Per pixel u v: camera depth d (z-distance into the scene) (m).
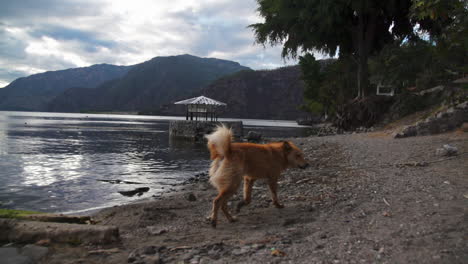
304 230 4.38
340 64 49.00
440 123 15.59
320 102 64.06
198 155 18.69
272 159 5.90
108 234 4.01
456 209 4.53
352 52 35.12
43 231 3.94
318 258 3.32
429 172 7.48
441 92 25.41
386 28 33.44
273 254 3.49
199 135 33.78
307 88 67.38
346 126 30.00
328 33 29.09
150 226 5.00
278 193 7.06
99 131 41.56
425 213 4.51
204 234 4.52
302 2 26.41
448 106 18.70
